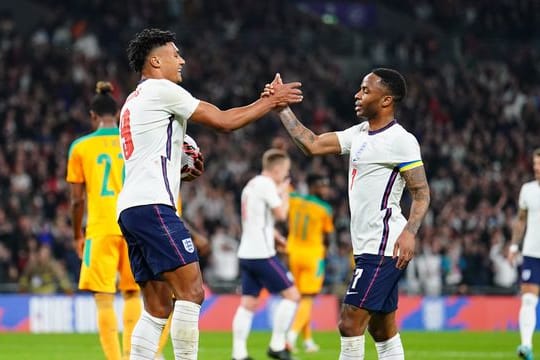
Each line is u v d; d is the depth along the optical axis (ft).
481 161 311.88
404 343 175.11
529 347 131.95
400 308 229.66
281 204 125.59
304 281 151.12
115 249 98.99
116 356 98.84
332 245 242.78
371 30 419.13
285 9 406.21
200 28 368.48
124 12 356.79
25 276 212.23
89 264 98.73
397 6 424.87
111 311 99.19
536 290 134.72
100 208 98.84
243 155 283.59
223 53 347.97
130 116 75.36
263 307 215.51
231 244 233.76
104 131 100.32
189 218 242.78
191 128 290.97
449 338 191.42
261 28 383.45
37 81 299.99
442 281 247.50
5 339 177.27
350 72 385.91
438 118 338.54
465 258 249.55
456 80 366.02
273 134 300.40
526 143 329.72
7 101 290.76
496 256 251.39
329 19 415.44
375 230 78.79
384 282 78.38
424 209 77.25
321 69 359.66
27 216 231.09
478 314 233.14
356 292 78.69
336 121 325.42
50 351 147.64
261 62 344.69
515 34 426.92
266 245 126.11
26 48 308.19
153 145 74.84
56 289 212.84
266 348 157.69
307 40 387.34
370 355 135.74
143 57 77.51
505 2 430.61
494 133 338.95
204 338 181.47
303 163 286.46
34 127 278.87
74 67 307.37
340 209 265.54
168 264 73.82
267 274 126.21
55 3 361.71
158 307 78.02
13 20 355.15
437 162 309.63
